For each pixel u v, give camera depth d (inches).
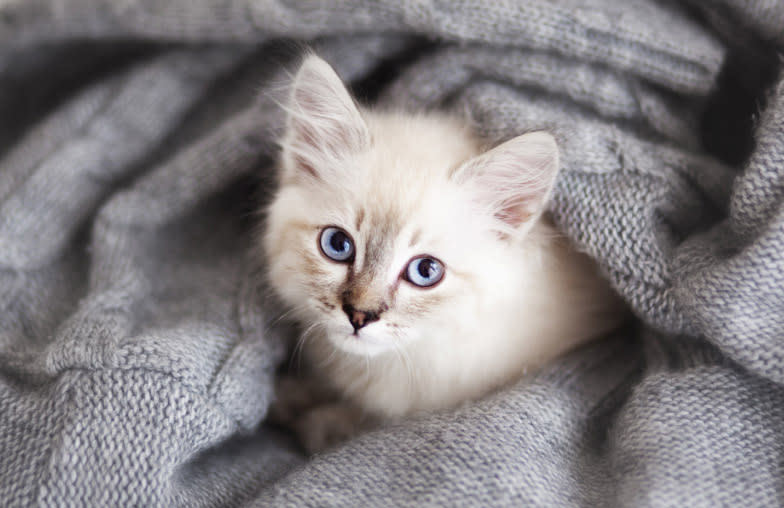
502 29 14.3
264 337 14.3
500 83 14.8
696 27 15.0
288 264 14.4
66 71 17.8
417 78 15.1
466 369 14.3
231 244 15.8
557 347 14.6
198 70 16.4
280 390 15.2
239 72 16.7
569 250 14.7
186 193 15.3
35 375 13.4
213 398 13.2
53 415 12.8
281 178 15.1
